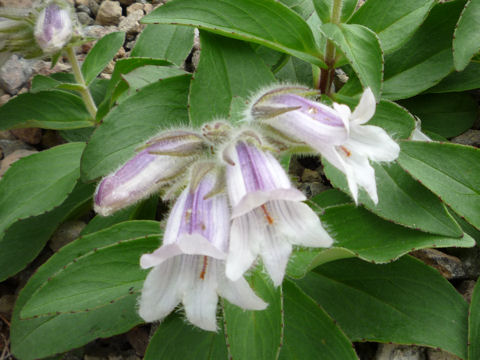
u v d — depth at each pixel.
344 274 0.13
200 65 0.14
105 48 0.17
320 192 0.16
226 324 0.11
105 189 0.10
